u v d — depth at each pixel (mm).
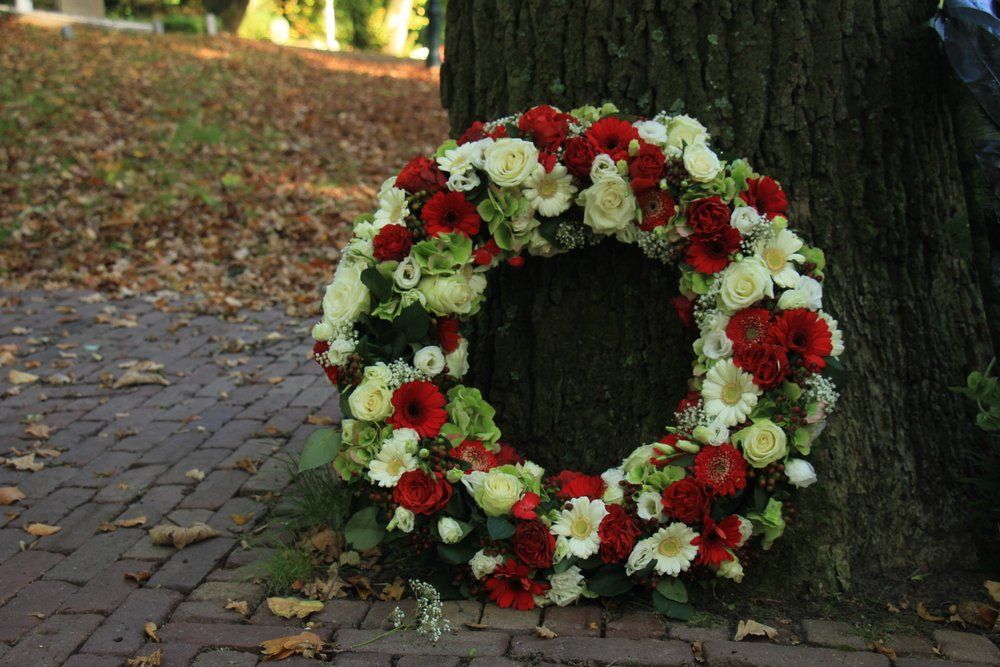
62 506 3578
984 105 2830
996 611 2732
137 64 14102
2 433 4305
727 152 2998
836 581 2902
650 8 2996
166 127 10602
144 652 2596
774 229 2852
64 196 8164
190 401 4715
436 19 18469
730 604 2852
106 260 7086
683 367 3123
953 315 3111
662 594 2787
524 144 2902
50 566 3119
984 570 2963
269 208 8430
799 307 2799
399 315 2885
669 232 2910
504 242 2984
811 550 2926
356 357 2889
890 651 2564
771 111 2979
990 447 3090
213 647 2627
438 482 2773
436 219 2939
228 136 10711
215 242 7504
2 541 3299
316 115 12438
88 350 5477
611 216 2887
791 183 3008
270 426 4359
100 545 3250
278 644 2588
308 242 7719
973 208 2951
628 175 2920
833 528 2947
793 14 2936
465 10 3301
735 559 2787
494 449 2988
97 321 5969
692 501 2723
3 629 2725
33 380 4984
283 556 3061
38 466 3934
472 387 3350
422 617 2729
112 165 9031
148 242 7375
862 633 2682
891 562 2979
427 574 3016
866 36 2957
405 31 27422
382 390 2809
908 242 3049
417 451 2818
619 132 2922
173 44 17062
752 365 2752
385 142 11492
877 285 3049
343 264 3049
